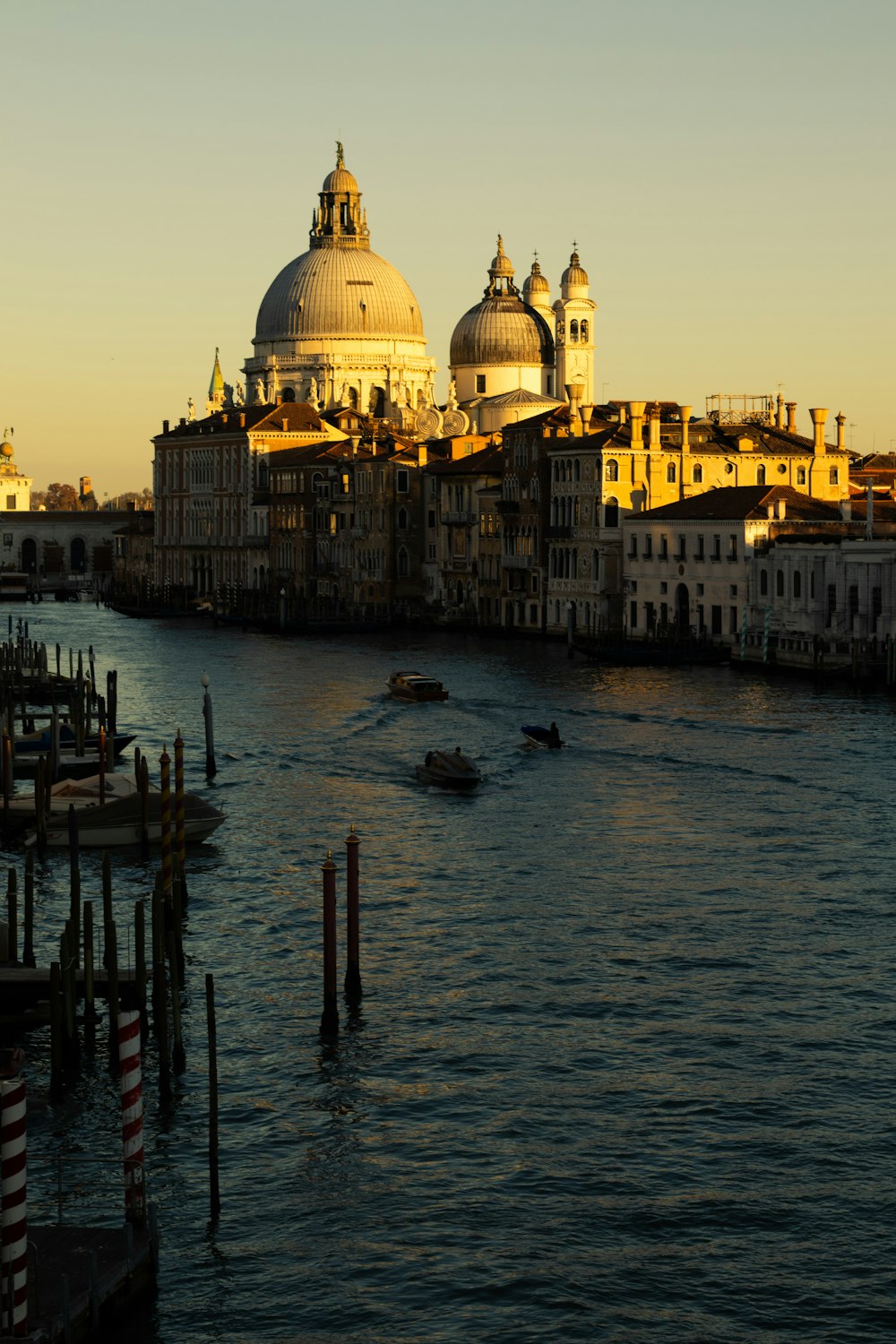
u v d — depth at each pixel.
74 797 83.12
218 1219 43.56
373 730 115.44
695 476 181.38
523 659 166.88
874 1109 48.78
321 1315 39.62
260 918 67.19
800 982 58.56
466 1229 42.94
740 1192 44.41
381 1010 56.59
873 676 133.75
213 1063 43.88
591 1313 39.56
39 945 63.59
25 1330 36.16
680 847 77.56
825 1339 38.59
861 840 78.25
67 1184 45.31
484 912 67.38
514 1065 52.03
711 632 162.75
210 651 182.75
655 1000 57.09
